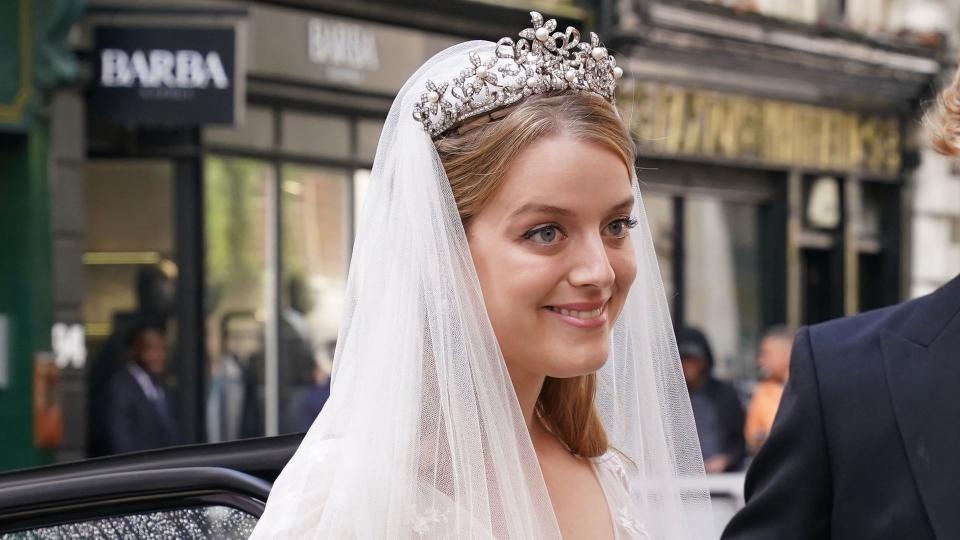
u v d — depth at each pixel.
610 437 2.40
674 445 2.41
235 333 10.19
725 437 7.69
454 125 1.98
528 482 1.97
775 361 8.23
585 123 1.94
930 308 2.41
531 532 1.92
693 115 14.00
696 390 7.74
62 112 8.96
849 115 15.88
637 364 2.40
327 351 10.87
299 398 10.56
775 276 15.26
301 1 10.66
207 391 9.92
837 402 2.40
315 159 10.87
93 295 9.72
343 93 11.04
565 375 1.98
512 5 12.15
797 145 15.24
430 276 1.94
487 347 1.94
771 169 15.09
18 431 8.77
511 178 1.93
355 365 2.00
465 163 1.96
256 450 2.37
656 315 2.42
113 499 2.36
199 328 9.80
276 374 10.45
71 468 2.42
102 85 9.02
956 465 2.28
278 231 10.55
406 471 1.88
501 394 1.93
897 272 16.66
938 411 2.32
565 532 2.12
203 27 8.92
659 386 2.41
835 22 15.54
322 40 10.87
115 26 8.99
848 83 15.63
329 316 10.93
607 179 1.94
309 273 10.80
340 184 11.09
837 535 2.38
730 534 2.49
